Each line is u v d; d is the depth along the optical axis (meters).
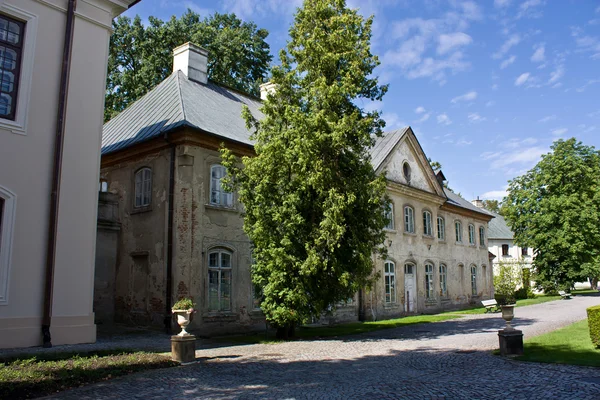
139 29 30.23
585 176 42.66
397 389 7.96
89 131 12.91
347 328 19.50
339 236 14.66
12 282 11.06
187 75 22.30
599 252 42.06
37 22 12.15
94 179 12.89
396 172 27.39
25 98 11.73
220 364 10.51
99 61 13.38
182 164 17.11
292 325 15.95
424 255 29.48
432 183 30.64
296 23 16.84
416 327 19.83
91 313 12.48
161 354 11.31
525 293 43.66
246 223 15.49
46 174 11.93
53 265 11.76
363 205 15.70
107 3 13.67
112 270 18.52
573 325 17.30
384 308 25.38
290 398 7.41
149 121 19.41
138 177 18.86
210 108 20.38
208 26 31.38
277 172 15.18
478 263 37.09
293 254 14.91
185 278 16.48
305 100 16.16
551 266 43.69
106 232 18.48
